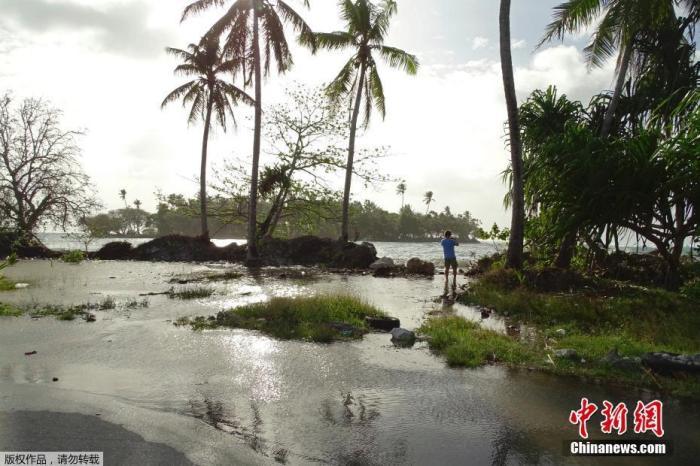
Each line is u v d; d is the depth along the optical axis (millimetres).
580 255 14008
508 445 3791
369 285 14953
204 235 28156
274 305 8898
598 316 8625
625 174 11008
